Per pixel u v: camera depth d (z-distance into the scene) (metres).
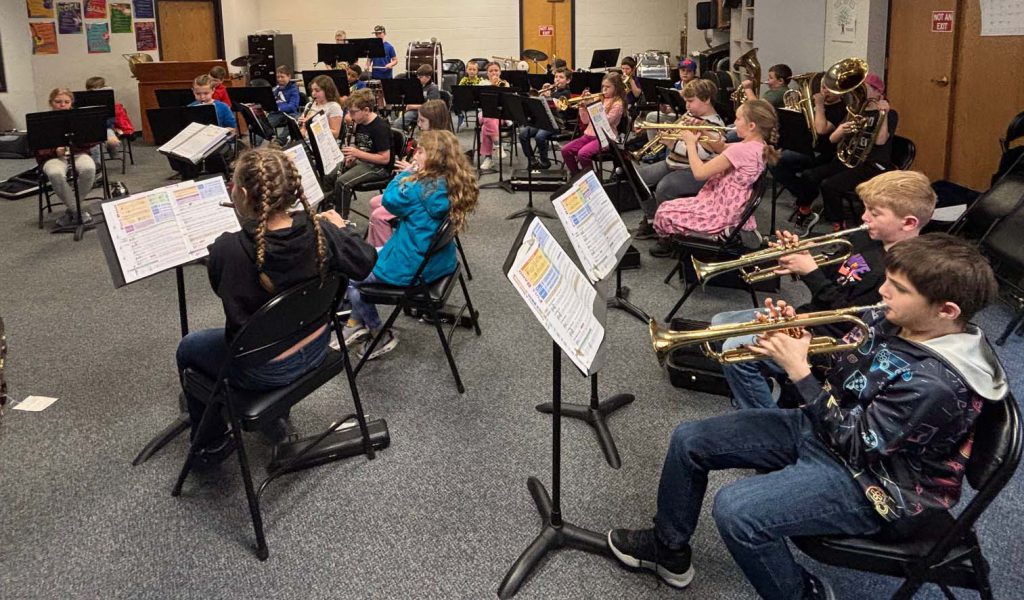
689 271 3.79
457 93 7.06
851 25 5.99
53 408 2.90
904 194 2.04
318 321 2.21
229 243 2.00
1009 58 4.39
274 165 1.98
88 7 9.72
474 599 1.91
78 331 3.65
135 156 8.70
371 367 3.18
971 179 4.83
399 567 2.03
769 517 1.54
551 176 6.73
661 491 1.85
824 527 1.54
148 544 2.14
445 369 3.15
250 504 2.05
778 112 4.59
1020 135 3.78
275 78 11.29
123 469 2.50
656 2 12.12
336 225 2.32
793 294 3.83
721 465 1.78
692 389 2.91
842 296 2.29
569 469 2.44
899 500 1.47
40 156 5.62
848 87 4.23
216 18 10.98
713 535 2.11
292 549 2.11
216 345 2.29
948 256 1.42
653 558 1.92
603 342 1.90
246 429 2.13
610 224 2.48
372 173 4.91
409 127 7.59
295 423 2.74
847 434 1.48
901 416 1.42
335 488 2.37
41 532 2.19
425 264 2.81
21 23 9.19
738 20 9.29
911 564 1.51
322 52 10.27
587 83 8.05
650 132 6.27
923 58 5.23
